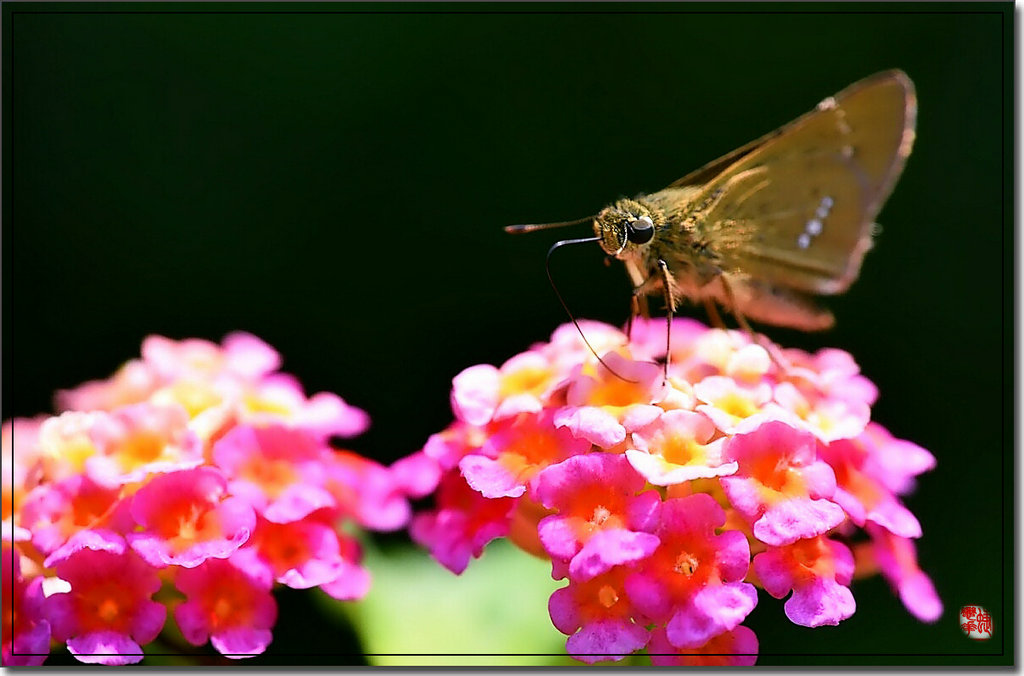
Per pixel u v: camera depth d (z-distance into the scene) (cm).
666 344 44
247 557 42
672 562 41
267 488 43
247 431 43
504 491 42
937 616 42
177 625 42
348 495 44
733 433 42
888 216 49
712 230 44
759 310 44
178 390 43
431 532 43
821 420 42
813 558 42
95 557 42
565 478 42
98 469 42
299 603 45
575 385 42
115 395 44
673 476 41
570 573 41
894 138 44
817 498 42
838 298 49
